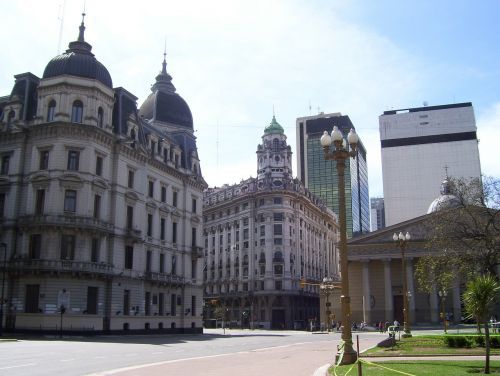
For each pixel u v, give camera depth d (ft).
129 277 214.07
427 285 163.12
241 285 423.64
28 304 186.29
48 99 199.52
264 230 415.44
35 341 147.95
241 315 417.90
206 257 473.26
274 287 403.34
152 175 240.53
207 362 88.94
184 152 274.98
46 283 184.34
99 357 97.19
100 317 196.44
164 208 247.50
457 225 149.38
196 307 269.85
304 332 321.11
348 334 78.79
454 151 650.84
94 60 208.23
